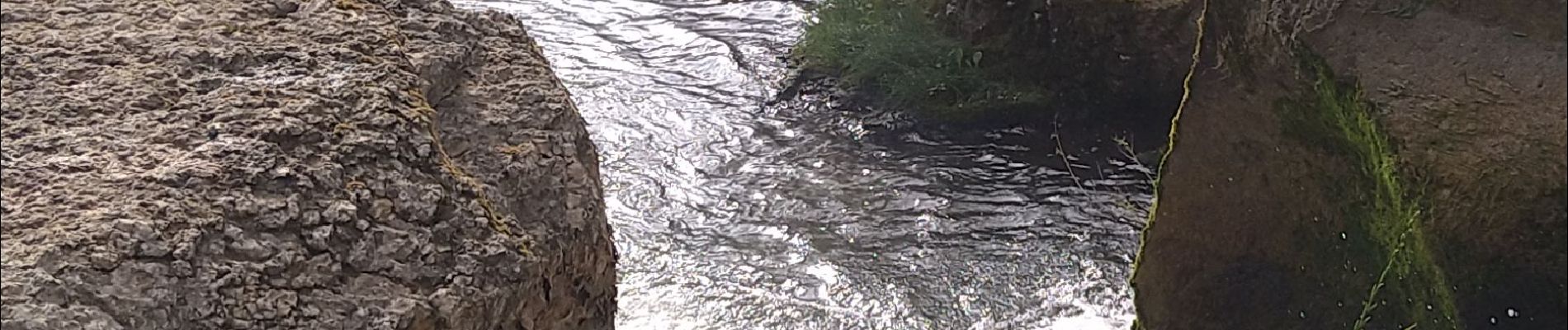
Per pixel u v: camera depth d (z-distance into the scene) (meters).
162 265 1.81
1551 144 1.92
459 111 2.36
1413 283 2.21
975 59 5.79
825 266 4.75
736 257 4.82
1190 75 2.65
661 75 6.33
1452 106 2.04
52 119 2.07
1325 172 2.37
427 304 1.95
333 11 2.42
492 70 2.47
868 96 5.97
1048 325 4.41
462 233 2.06
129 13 2.37
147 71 2.20
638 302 4.54
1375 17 2.15
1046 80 5.78
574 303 2.33
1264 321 2.67
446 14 2.54
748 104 6.03
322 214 1.96
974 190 5.26
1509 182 1.96
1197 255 2.78
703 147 5.66
